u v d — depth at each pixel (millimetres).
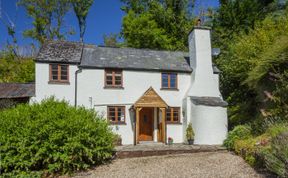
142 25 35406
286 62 13547
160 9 37875
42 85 20203
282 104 13492
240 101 24766
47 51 21344
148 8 39938
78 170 12305
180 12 39312
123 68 21625
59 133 11828
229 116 23672
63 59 20672
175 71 22719
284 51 13594
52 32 41906
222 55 28250
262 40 21344
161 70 22375
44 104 13305
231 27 33906
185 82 22906
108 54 22891
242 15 33469
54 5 41625
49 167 11594
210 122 20234
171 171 11477
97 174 11664
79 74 20859
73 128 12211
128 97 21609
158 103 21094
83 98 20719
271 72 14078
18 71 36188
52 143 11734
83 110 13703
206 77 22250
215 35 33812
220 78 26188
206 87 22094
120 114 21438
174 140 22094
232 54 25016
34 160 11555
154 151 15398
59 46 22312
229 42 31047
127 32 35875
